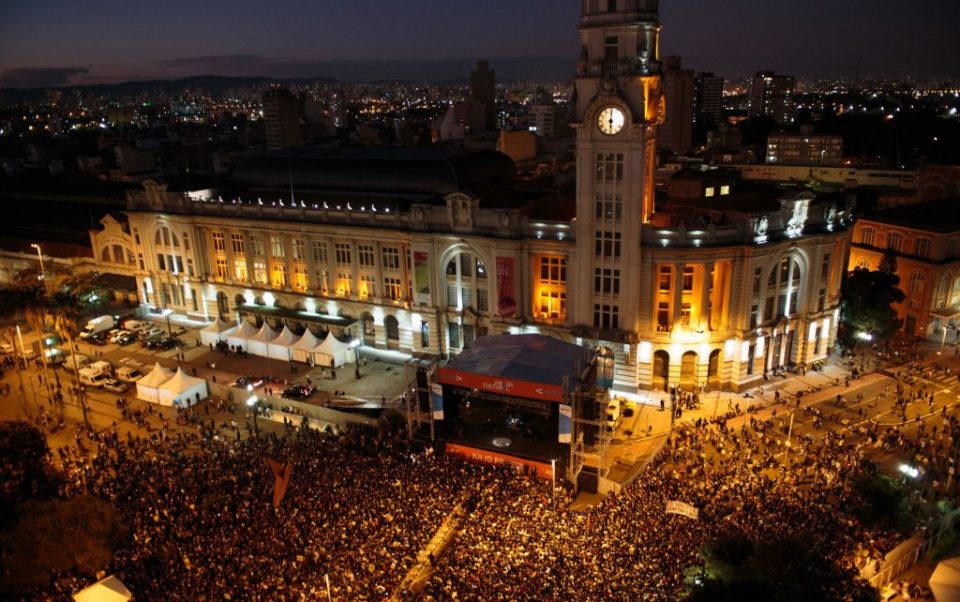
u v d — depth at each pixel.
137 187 165.12
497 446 75.44
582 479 71.19
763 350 90.44
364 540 57.12
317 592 50.72
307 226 106.88
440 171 106.56
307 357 102.88
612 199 84.69
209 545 56.69
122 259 130.25
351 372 100.06
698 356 88.00
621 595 49.22
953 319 105.12
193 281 120.38
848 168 184.25
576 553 54.62
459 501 63.66
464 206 94.38
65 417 88.25
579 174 85.62
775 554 46.03
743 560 48.69
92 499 57.72
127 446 78.56
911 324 105.50
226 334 108.75
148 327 116.75
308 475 67.00
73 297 98.94
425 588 52.28
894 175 177.75
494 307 96.06
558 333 93.00
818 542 53.75
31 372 102.88
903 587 52.41
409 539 57.69
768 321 90.25
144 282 126.56
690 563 52.28
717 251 83.94
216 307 120.81
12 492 61.66
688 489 63.50
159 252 123.38
